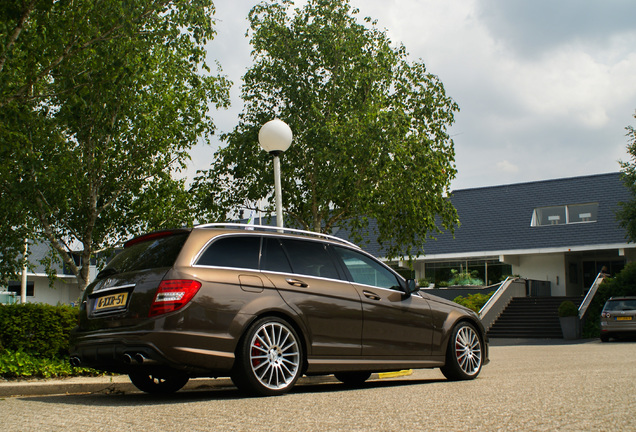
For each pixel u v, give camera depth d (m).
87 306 6.34
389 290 7.39
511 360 13.52
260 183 20.67
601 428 3.75
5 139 11.16
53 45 10.91
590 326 26.19
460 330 7.90
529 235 34.88
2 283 16.27
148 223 16.70
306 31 21.17
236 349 5.97
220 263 6.18
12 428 4.29
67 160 14.28
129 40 11.99
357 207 19.34
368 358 6.92
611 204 34.47
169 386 7.26
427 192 19.75
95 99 12.18
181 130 16.42
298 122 20.59
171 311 5.71
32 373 8.80
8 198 13.89
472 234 36.47
